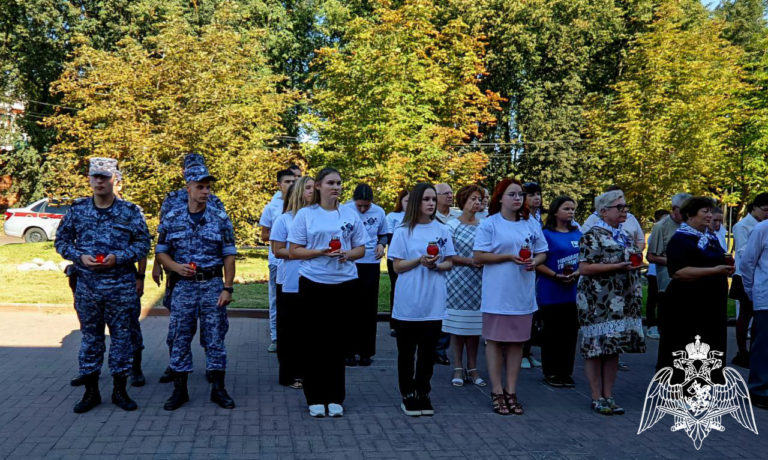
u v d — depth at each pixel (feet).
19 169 99.71
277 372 21.15
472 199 20.72
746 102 77.82
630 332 17.40
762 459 14.51
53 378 19.07
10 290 33.76
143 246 16.43
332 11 94.12
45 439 14.07
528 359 23.93
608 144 81.05
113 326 16.22
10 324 26.76
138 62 61.16
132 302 16.43
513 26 97.76
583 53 104.17
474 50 89.40
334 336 16.72
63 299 31.73
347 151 75.51
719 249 18.90
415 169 73.82
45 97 99.19
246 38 67.72
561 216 20.80
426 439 15.16
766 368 18.62
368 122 71.92
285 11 101.19
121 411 16.28
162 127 58.03
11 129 97.71
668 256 19.12
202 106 58.65
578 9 102.12
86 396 16.35
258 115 64.90
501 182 18.30
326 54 75.10
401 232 17.07
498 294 17.39
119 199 16.51
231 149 59.67
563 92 104.83
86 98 58.13
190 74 58.23
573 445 15.12
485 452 14.44
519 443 15.14
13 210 72.18
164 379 19.21
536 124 101.35
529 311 17.56
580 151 103.04
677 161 74.43
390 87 70.28
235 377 20.26
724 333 18.89
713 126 73.72
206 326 16.84
